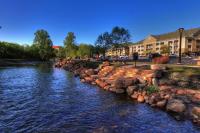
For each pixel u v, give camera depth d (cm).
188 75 2111
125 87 2203
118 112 1545
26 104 1794
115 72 3052
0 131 1205
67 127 1263
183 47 11631
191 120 1331
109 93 2227
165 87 1933
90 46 8950
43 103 1830
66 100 1942
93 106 1720
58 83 3066
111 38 6975
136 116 1448
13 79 3569
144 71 2433
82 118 1420
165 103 1605
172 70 2353
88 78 3228
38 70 5697
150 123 1316
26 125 1296
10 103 1825
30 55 12006
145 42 14875
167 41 12788
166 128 1234
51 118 1422
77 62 6231
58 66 7356
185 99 1598
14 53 11219
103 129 1230
